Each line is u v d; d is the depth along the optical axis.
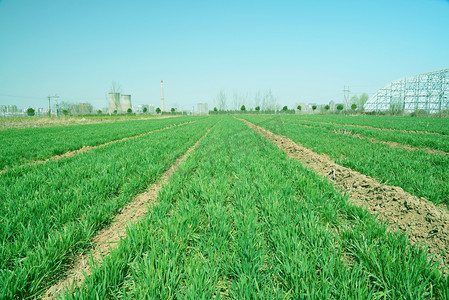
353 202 4.26
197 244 3.14
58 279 2.75
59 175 5.94
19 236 3.18
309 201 4.33
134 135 18.75
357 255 2.76
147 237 3.06
